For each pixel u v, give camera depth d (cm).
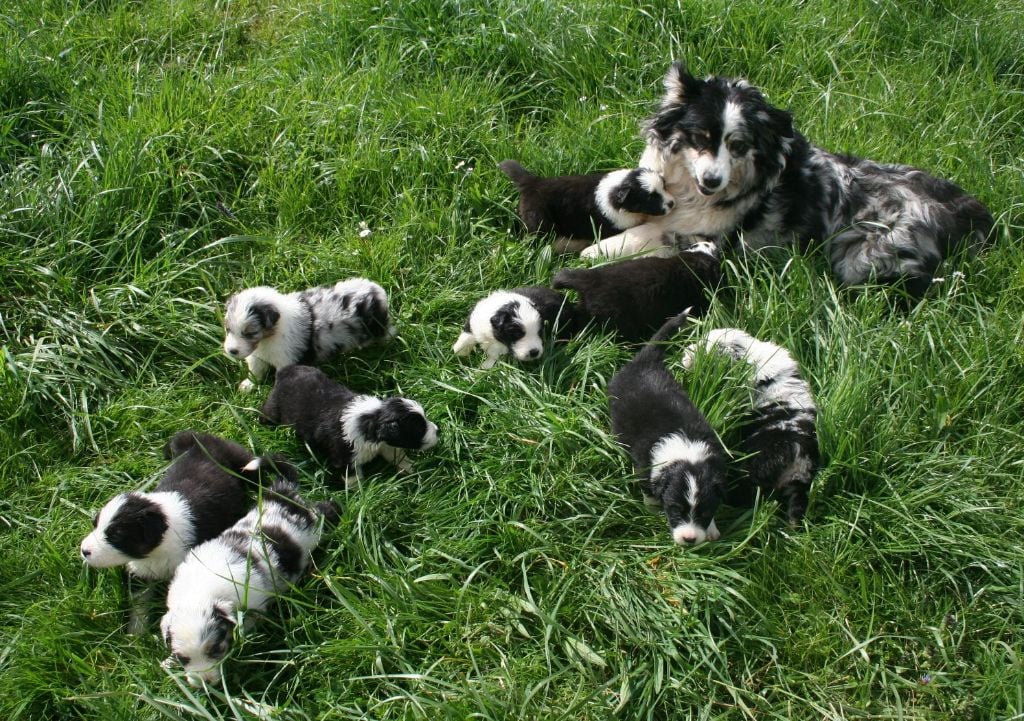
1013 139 369
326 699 249
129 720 246
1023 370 296
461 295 311
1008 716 248
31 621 257
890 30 401
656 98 362
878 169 334
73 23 379
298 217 328
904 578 267
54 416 289
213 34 387
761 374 286
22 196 318
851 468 276
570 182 330
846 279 328
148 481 275
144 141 329
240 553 258
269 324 289
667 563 266
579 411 284
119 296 305
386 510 273
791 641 257
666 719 249
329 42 377
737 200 325
